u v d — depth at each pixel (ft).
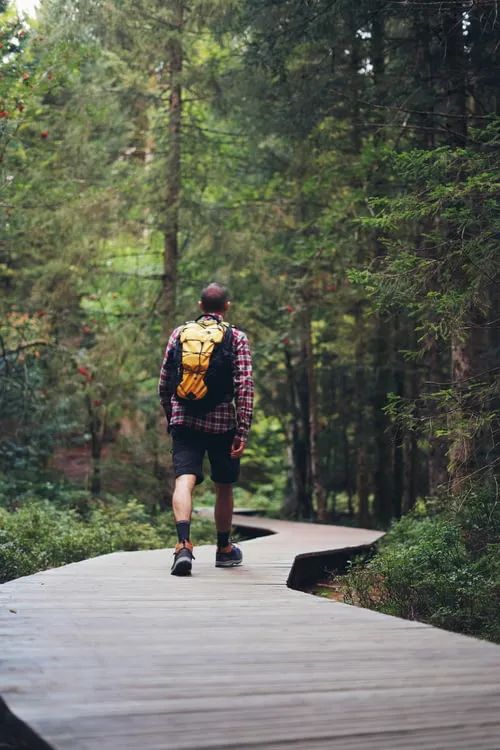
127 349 51.42
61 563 28.71
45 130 47.70
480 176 22.70
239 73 46.32
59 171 48.96
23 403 53.06
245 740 8.27
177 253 52.16
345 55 40.29
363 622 14.62
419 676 10.79
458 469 27.78
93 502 52.90
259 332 52.70
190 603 16.52
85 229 48.49
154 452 53.62
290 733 8.50
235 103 47.91
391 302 25.86
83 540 31.94
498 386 24.27
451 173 28.09
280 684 10.32
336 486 69.56
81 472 64.23
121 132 51.60
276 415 69.15
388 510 65.21
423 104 33.71
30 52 42.96
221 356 20.48
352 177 44.32
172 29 47.29
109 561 23.61
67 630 13.52
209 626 14.11
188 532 20.67
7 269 54.85
